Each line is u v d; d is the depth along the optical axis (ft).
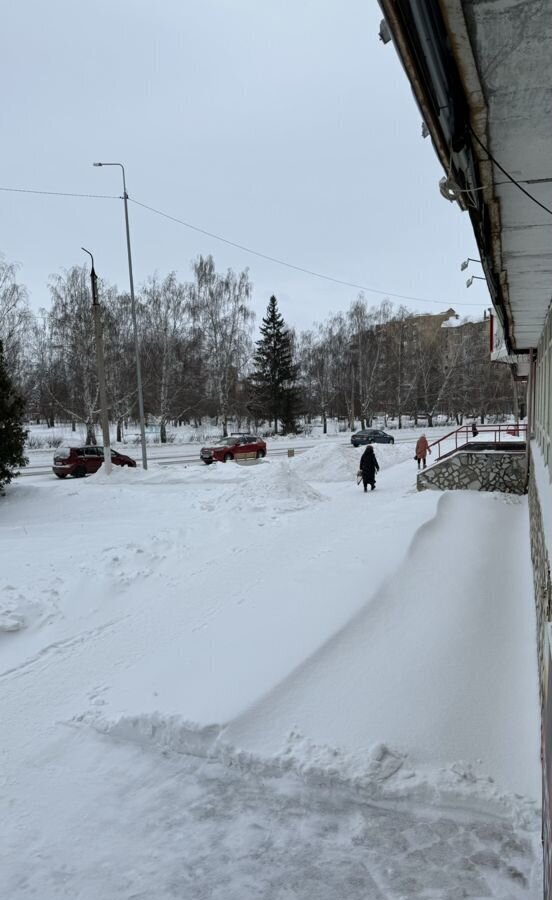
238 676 16.44
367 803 12.08
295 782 12.67
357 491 59.67
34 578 27.89
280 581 25.09
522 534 33.14
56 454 83.51
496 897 9.70
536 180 9.40
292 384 197.98
